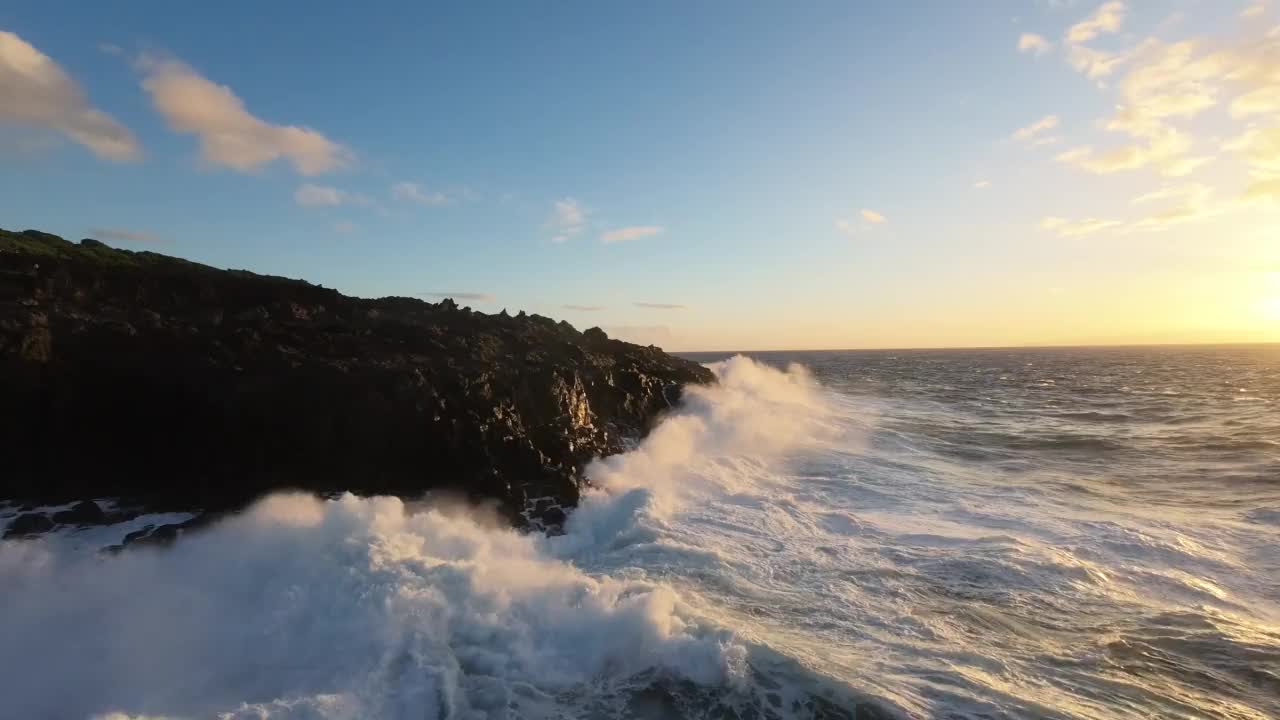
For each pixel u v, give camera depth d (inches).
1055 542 599.2
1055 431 1259.2
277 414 641.6
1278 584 511.2
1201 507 717.3
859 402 1743.4
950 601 470.3
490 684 352.8
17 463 581.0
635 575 499.2
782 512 689.0
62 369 621.6
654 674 363.9
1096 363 4881.9
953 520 672.4
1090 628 434.9
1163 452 1033.5
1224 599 484.4
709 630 390.3
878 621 436.1
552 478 697.0
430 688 343.3
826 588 487.5
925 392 2165.4
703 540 583.2
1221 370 3720.5
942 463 964.6
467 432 690.2
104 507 575.5
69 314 702.5
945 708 334.0
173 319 794.8
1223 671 386.3
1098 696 355.6
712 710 338.6
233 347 708.7
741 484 812.0
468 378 750.5
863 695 339.0
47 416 602.9
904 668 374.3
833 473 884.6
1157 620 447.8
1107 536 612.7
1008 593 485.7
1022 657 395.2
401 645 372.8
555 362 1029.8
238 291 951.0
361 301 1183.6
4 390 583.5
